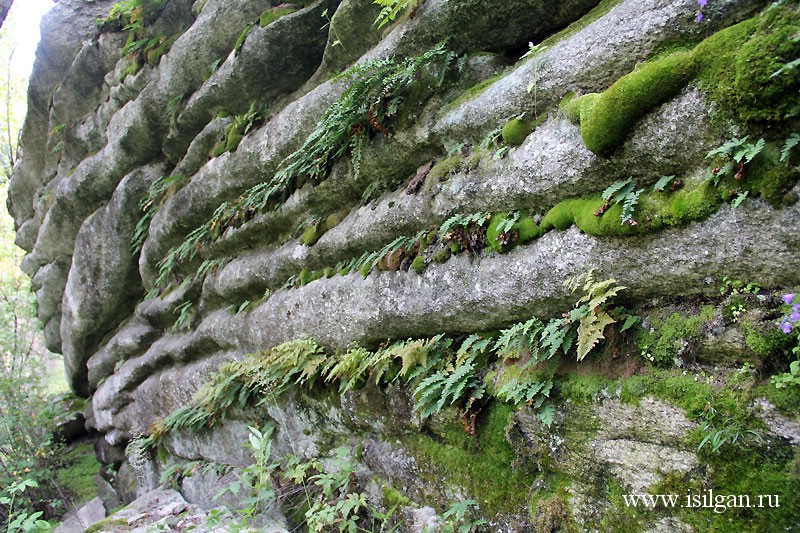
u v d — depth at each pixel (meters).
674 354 2.94
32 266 12.53
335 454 5.41
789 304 2.52
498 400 3.83
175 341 8.30
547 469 3.51
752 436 2.57
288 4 6.29
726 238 2.69
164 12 8.31
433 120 4.42
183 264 8.25
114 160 8.99
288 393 5.88
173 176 8.10
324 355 5.31
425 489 4.32
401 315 4.50
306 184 5.81
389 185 5.06
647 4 3.12
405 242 4.62
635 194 3.00
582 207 3.29
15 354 12.45
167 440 8.20
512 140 3.71
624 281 3.15
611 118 2.98
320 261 5.67
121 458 10.50
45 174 12.00
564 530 3.31
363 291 4.88
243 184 6.72
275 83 6.62
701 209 2.75
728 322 2.74
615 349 3.22
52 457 10.55
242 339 6.63
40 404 11.23
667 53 3.03
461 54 4.44
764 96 2.45
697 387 2.81
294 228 6.25
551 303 3.50
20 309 13.91
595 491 3.22
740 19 2.79
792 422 2.47
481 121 4.00
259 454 4.79
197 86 7.66
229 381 6.18
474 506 3.89
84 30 10.16
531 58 3.85
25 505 9.05
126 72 8.55
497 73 4.27
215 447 7.19
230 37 6.99
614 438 3.12
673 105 2.82
